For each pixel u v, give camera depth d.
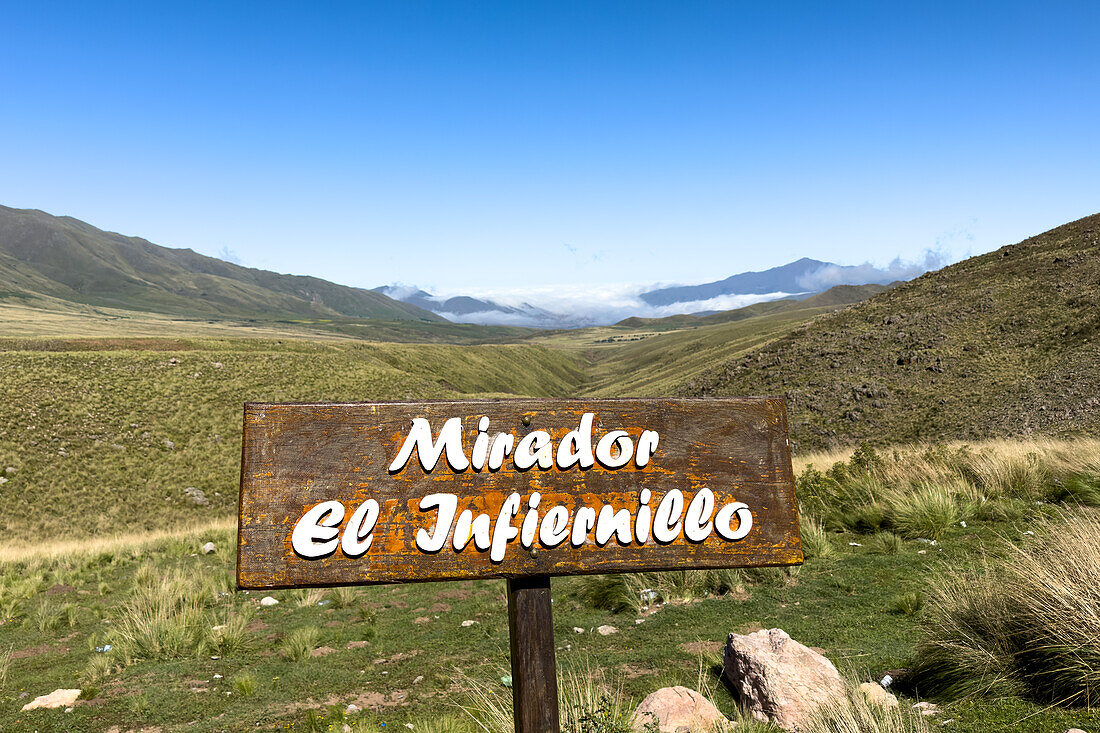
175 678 6.90
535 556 3.18
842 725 3.73
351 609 9.36
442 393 79.50
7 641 8.88
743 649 5.04
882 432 45.47
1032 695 4.03
